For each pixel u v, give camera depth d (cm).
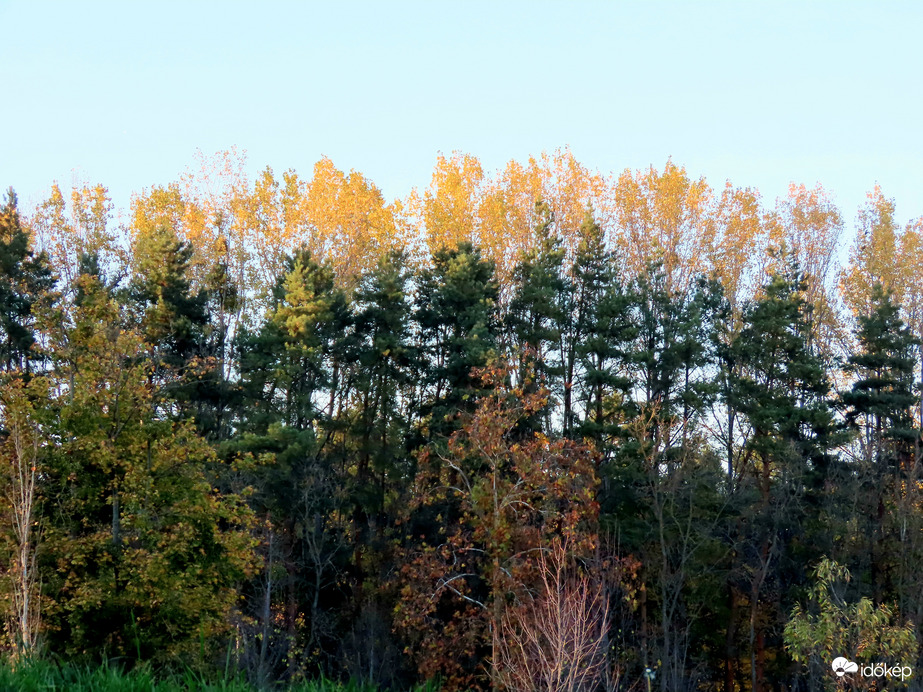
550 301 5141
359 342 5253
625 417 4766
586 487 2741
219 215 5856
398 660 4256
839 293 6162
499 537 2555
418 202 5994
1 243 4944
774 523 4559
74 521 2464
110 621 2361
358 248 5822
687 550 4366
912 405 5169
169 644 2392
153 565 2352
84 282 2655
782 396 5025
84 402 2436
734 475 5184
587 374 4816
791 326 5416
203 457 2714
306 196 5938
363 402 5612
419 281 5466
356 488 4903
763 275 6122
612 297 5081
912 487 4491
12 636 1959
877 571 4578
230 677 1568
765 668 4616
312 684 1605
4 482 2295
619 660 3831
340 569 4494
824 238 6194
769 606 4731
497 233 5791
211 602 2555
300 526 4556
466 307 5056
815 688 3825
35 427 2366
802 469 4750
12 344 4612
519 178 5975
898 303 5728
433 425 4425
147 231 5591
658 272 5638
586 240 5531
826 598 2873
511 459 2794
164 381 3459
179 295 4797
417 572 2794
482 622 2708
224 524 3984
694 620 4566
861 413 5172
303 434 4303
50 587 2298
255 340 4822
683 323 5144
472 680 3122
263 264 5894
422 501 3056
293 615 4197
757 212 6047
